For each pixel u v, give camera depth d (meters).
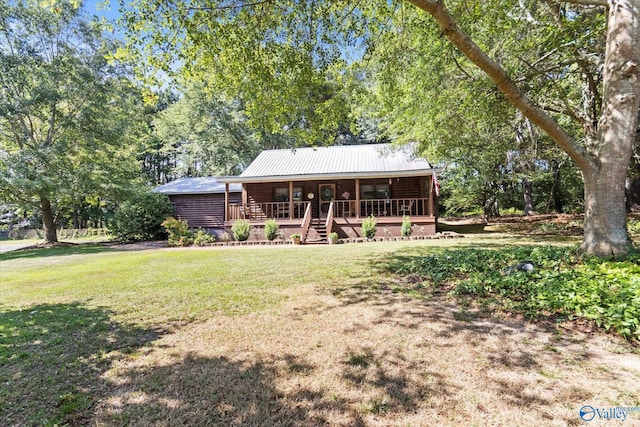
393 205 14.92
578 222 12.45
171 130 26.08
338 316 3.62
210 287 5.11
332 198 15.52
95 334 3.31
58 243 15.40
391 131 11.86
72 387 2.32
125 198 15.99
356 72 7.20
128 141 17.58
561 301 3.35
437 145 10.41
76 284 5.77
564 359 2.49
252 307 4.04
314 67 6.15
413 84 8.19
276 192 16.06
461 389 2.15
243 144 25.66
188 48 5.42
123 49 5.09
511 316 3.40
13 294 5.15
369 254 8.09
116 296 4.79
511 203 21.86
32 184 13.12
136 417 1.97
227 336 3.15
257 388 2.25
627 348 2.62
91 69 14.85
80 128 14.94
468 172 15.99
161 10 4.80
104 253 11.18
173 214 17.03
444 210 23.88
